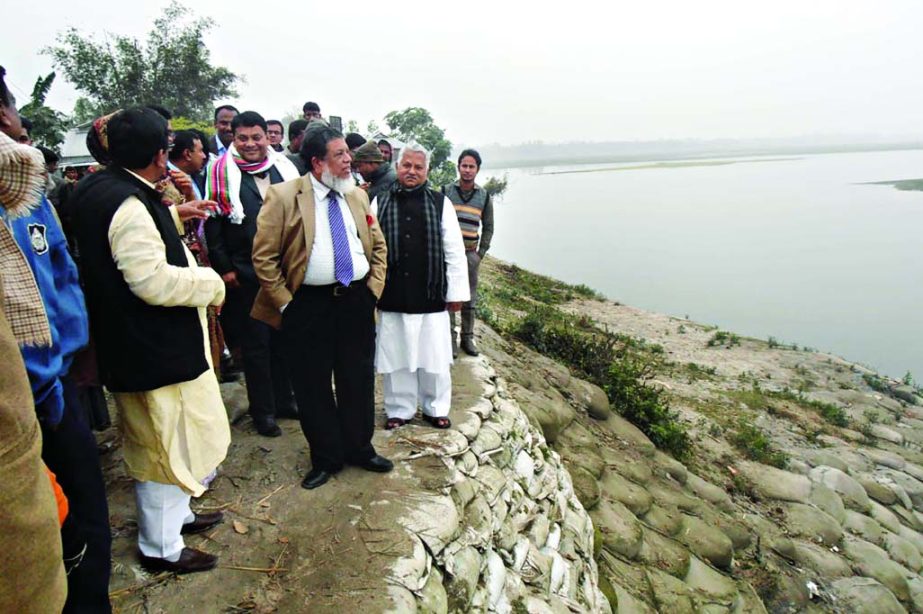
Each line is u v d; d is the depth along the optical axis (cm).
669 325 1841
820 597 670
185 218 268
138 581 234
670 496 674
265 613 221
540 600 331
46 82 1263
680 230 4744
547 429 601
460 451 353
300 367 293
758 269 3241
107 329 215
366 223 296
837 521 836
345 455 316
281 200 278
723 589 549
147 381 218
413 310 349
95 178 220
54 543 113
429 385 374
